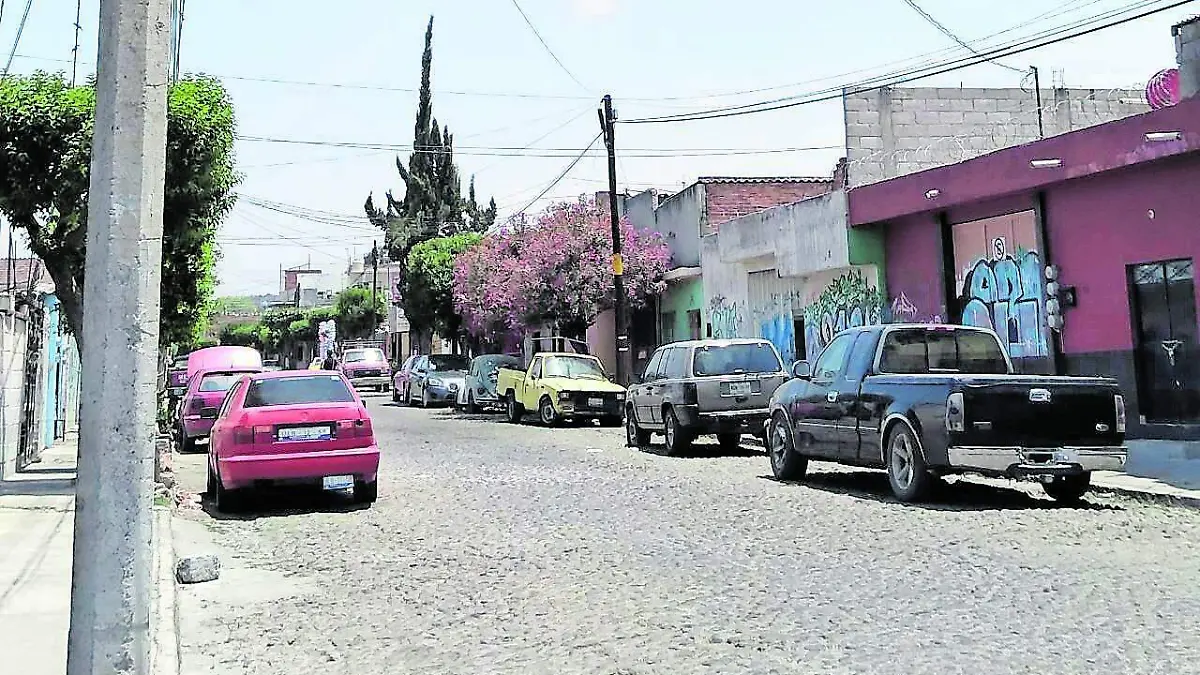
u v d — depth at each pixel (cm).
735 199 3128
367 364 5653
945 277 2064
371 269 8994
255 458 1205
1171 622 633
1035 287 1862
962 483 1348
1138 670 540
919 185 2062
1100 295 1723
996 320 1962
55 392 2419
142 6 448
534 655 608
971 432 1085
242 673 601
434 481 1508
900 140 2391
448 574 851
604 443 2141
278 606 767
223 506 1259
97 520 431
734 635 631
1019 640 600
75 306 1459
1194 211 1559
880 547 899
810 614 675
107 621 429
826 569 815
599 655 601
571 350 3769
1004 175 1856
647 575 815
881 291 2248
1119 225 1683
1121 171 1666
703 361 1838
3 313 1552
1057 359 1803
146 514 439
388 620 709
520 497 1312
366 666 604
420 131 5438
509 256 3441
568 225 3127
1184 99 1583
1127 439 1661
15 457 1653
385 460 1823
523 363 3353
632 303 3225
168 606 741
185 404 2183
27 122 1311
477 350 4541
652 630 650
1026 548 881
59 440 2488
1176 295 1606
